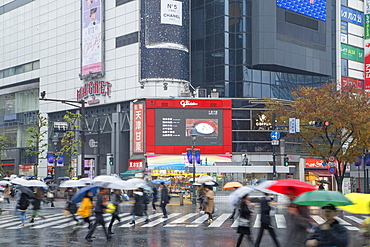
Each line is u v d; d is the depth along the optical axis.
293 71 63.47
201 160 53.28
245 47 60.09
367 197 11.15
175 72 57.31
